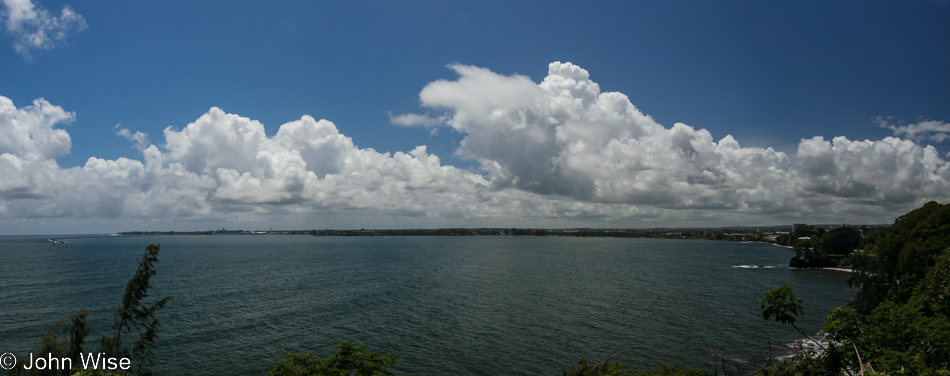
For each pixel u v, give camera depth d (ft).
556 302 300.61
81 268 511.81
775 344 204.03
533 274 480.64
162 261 633.20
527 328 227.40
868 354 79.36
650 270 532.73
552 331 222.07
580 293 341.41
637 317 255.09
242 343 195.83
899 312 80.23
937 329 72.64
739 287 382.63
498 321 242.17
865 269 249.34
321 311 264.52
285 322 234.99
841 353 83.35
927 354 71.26
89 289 338.95
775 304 84.23
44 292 323.78
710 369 171.94
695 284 400.47
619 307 283.79
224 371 163.02
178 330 213.87
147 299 298.97
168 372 160.56
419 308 276.82
